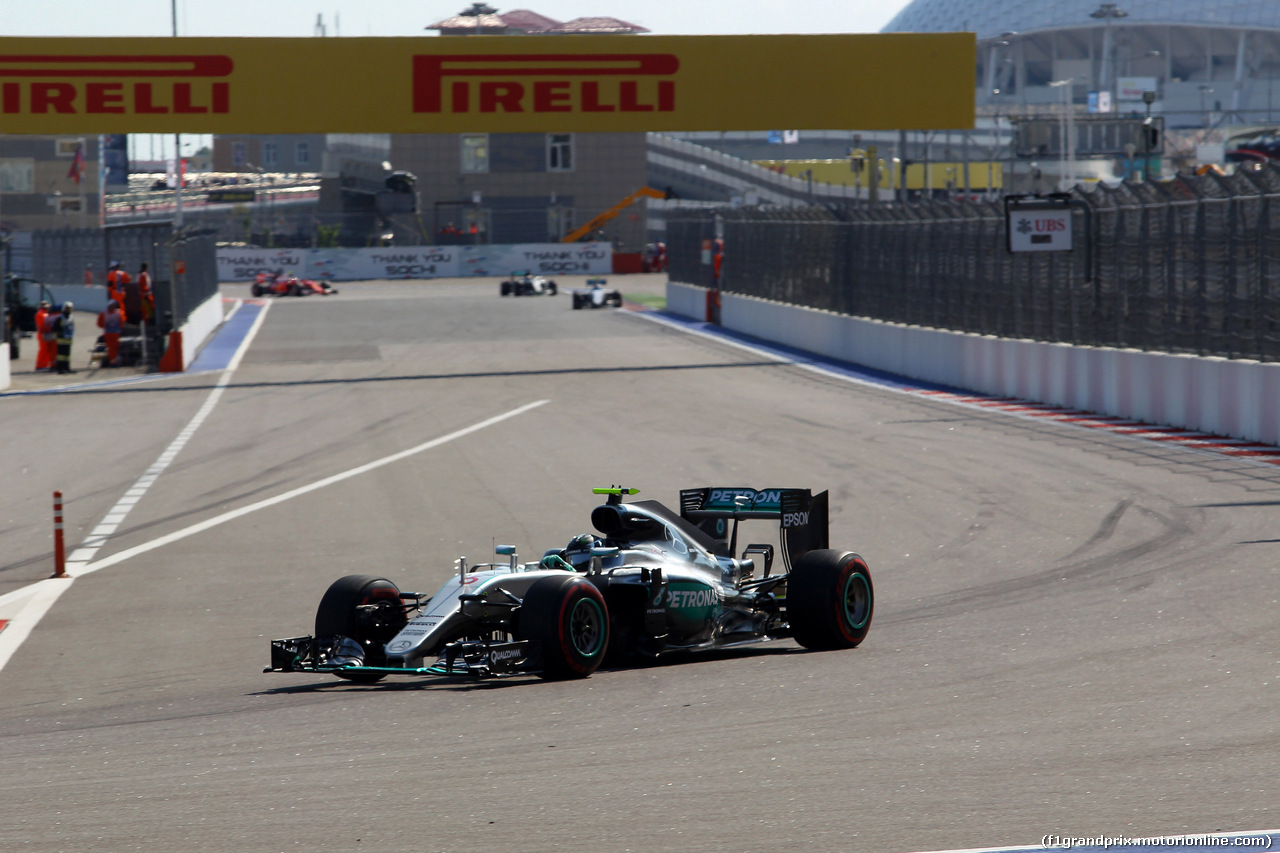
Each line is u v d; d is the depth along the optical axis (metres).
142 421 94.25
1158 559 41.41
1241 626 31.73
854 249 125.31
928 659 29.83
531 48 118.50
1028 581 39.53
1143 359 78.12
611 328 174.50
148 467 73.50
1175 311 75.62
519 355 140.38
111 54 115.38
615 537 31.80
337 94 117.44
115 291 137.38
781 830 17.50
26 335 166.75
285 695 29.03
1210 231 71.94
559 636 27.67
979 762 20.67
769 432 78.50
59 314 134.25
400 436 83.06
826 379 111.62
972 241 101.25
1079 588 37.97
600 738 23.03
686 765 21.03
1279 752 20.61
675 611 30.55
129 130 115.94
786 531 33.91
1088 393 84.50
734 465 66.19
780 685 27.42
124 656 34.94
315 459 74.69
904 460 65.75
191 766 22.25
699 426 82.44
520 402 99.62
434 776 20.81
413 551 48.84
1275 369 66.19
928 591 39.16
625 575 29.95
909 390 101.69
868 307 122.44
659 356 136.12
